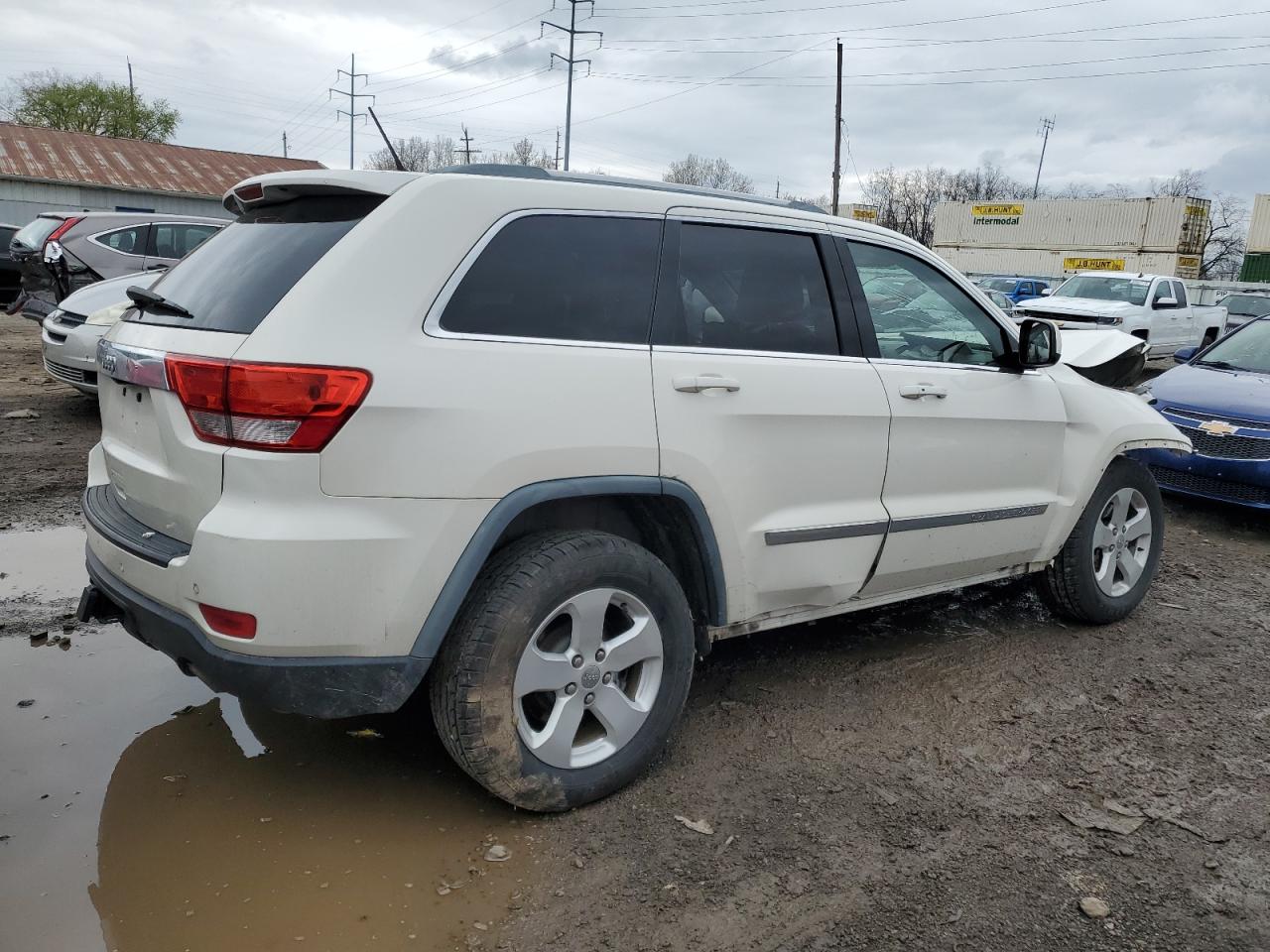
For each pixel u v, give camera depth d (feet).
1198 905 8.64
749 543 10.55
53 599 14.71
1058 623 15.72
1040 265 130.41
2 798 9.57
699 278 10.51
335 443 7.95
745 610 10.82
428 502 8.32
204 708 11.59
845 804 10.02
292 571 7.91
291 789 9.94
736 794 10.11
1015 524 13.57
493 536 8.63
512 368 8.80
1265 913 8.57
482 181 9.18
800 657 13.84
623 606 9.75
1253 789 10.66
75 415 28.27
